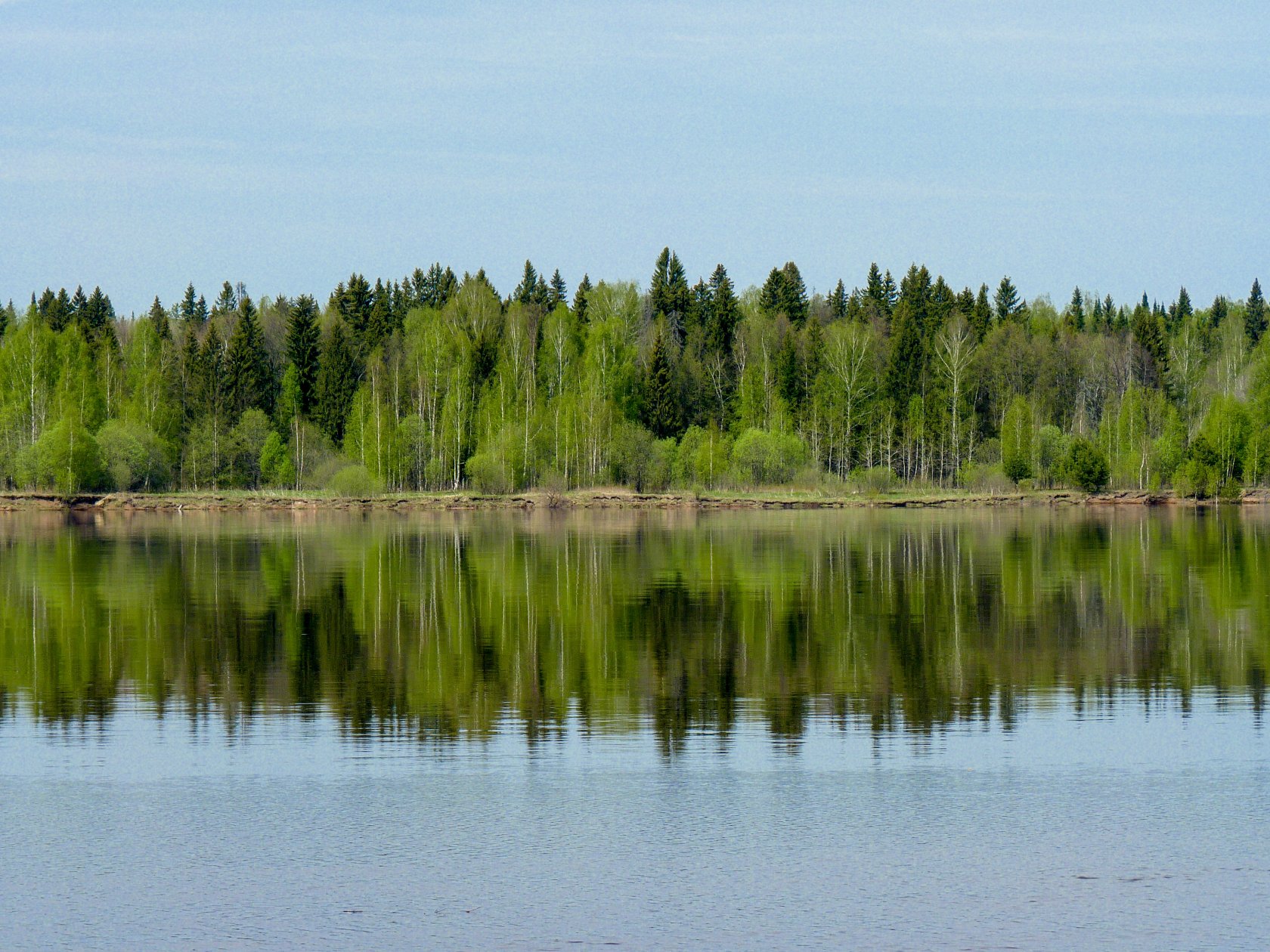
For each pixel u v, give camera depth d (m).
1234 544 92.25
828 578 70.12
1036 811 28.03
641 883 24.47
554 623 53.31
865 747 32.97
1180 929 22.59
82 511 139.25
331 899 23.84
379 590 64.38
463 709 37.12
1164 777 30.30
